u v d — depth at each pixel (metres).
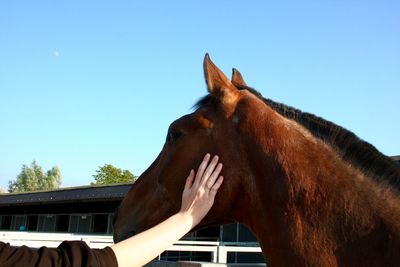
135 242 1.82
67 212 22.25
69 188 26.03
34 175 79.69
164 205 2.51
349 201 2.13
